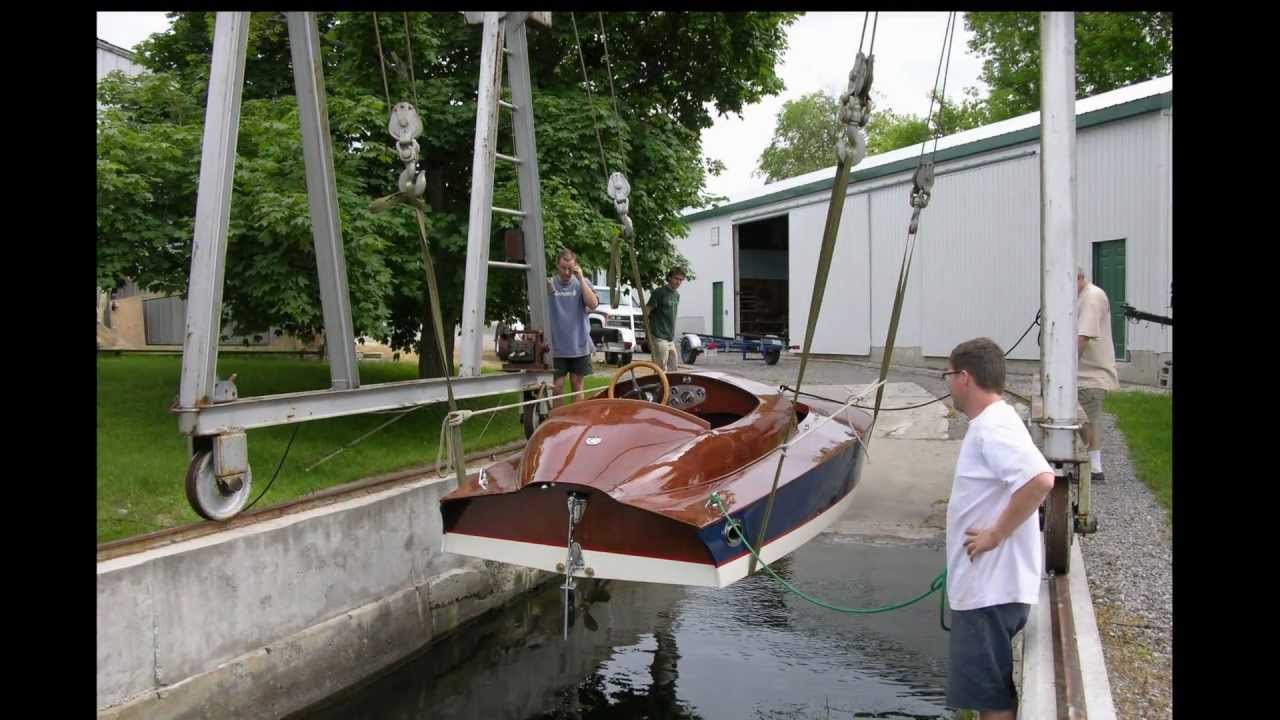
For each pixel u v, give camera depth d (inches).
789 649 207.2
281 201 277.7
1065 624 158.2
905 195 730.2
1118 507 253.0
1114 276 550.6
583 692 190.7
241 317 323.0
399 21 350.3
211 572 171.3
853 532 290.4
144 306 701.3
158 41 415.8
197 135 307.9
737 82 485.4
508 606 254.4
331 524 200.4
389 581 216.8
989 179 643.5
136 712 155.3
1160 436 347.6
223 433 183.8
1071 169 182.5
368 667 206.2
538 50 423.2
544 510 180.5
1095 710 123.4
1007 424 124.2
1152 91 532.4
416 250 347.9
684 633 221.1
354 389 219.3
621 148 299.4
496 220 358.6
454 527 192.4
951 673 129.7
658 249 440.5
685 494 170.4
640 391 247.9
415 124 190.1
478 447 315.6
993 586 124.7
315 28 222.5
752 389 243.0
